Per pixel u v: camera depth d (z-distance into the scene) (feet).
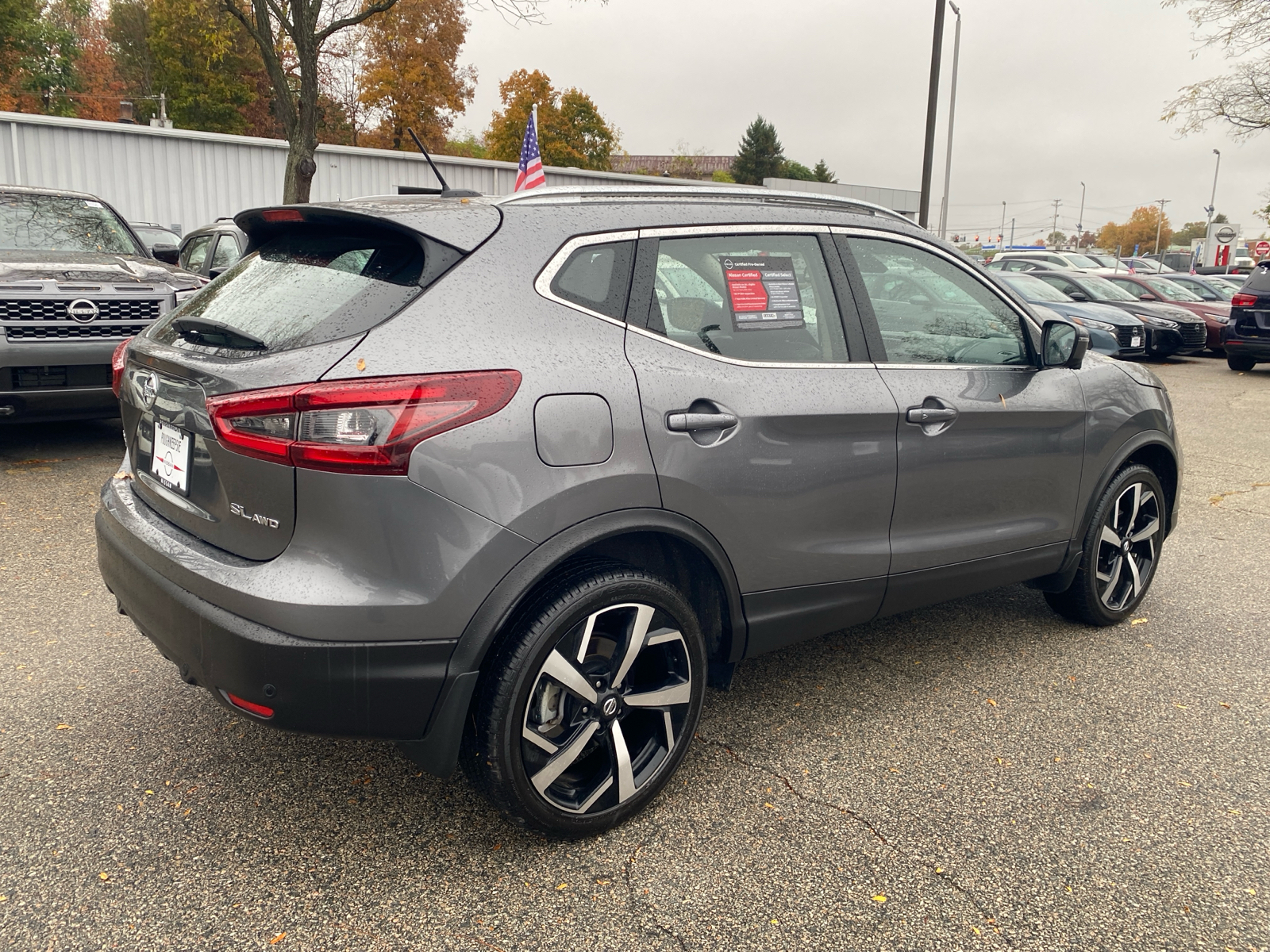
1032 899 7.37
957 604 14.46
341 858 7.65
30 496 18.02
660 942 6.79
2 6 127.75
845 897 7.34
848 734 10.06
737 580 8.66
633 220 8.30
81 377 19.54
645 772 8.29
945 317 10.68
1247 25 65.87
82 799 8.37
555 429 7.19
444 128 149.28
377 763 9.18
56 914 6.87
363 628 6.62
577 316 7.66
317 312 7.23
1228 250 91.04
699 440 8.09
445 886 7.34
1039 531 11.61
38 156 50.14
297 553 6.71
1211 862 7.90
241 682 6.72
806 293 9.36
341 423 6.51
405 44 139.95
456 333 6.99
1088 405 11.94
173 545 7.52
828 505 9.17
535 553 7.13
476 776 7.44
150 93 162.61
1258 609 14.28
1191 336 51.31
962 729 10.22
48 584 13.57
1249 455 27.04
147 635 7.82
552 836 7.88
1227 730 10.34
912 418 9.75
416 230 7.24
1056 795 8.92
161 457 8.17
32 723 9.71
